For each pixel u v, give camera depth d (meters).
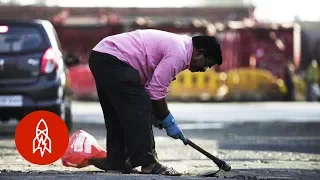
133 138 15.32
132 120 15.27
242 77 74.88
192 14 87.38
